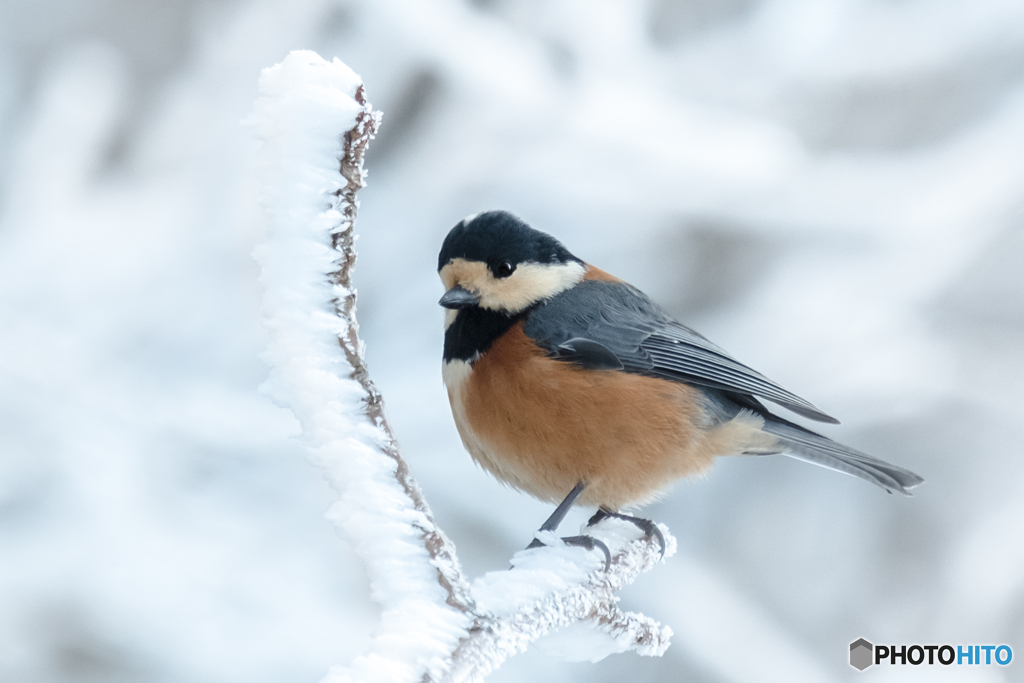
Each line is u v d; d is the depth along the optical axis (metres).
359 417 3.39
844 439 10.66
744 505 10.88
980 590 10.18
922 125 10.21
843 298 10.30
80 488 8.53
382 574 3.45
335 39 10.47
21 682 8.00
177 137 10.37
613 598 4.84
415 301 10.38
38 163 10.05
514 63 9.95
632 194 10.07
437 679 3.30
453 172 10.50
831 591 10.49
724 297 10.70
